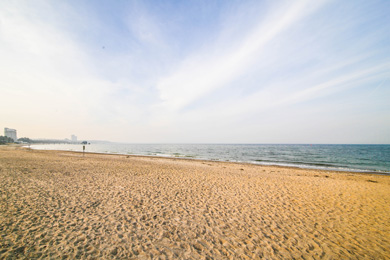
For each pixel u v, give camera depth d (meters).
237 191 7.96
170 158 24.69
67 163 14.71
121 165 14.72
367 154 37.88
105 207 5.50
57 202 5.69
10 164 12.67
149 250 3.54
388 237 4.56
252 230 4.61
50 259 3.06
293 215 5.66
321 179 11.66
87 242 3.64
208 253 3.57
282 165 19.61
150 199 6.41
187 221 4.89
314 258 3.62
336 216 5.72
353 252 3.89
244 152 43.09
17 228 3.98
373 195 8.16
